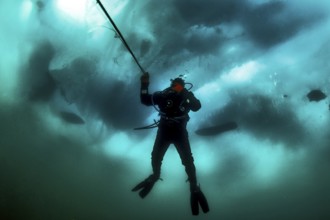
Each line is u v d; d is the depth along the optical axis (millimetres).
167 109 3363
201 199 3211
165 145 3395
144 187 3322
